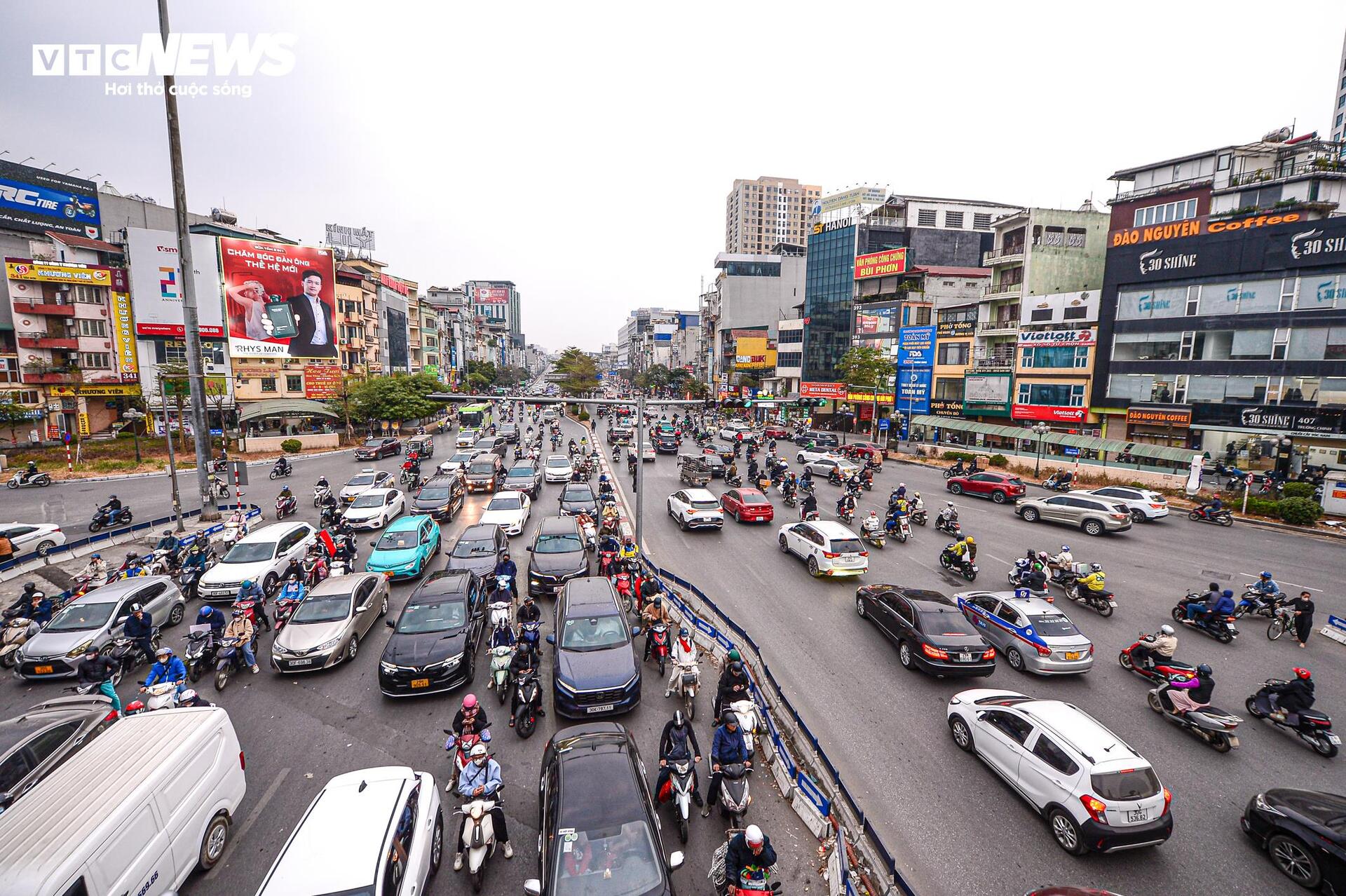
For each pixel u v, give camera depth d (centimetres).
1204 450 3100
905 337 4941
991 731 900
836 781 782
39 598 1348
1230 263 2983
